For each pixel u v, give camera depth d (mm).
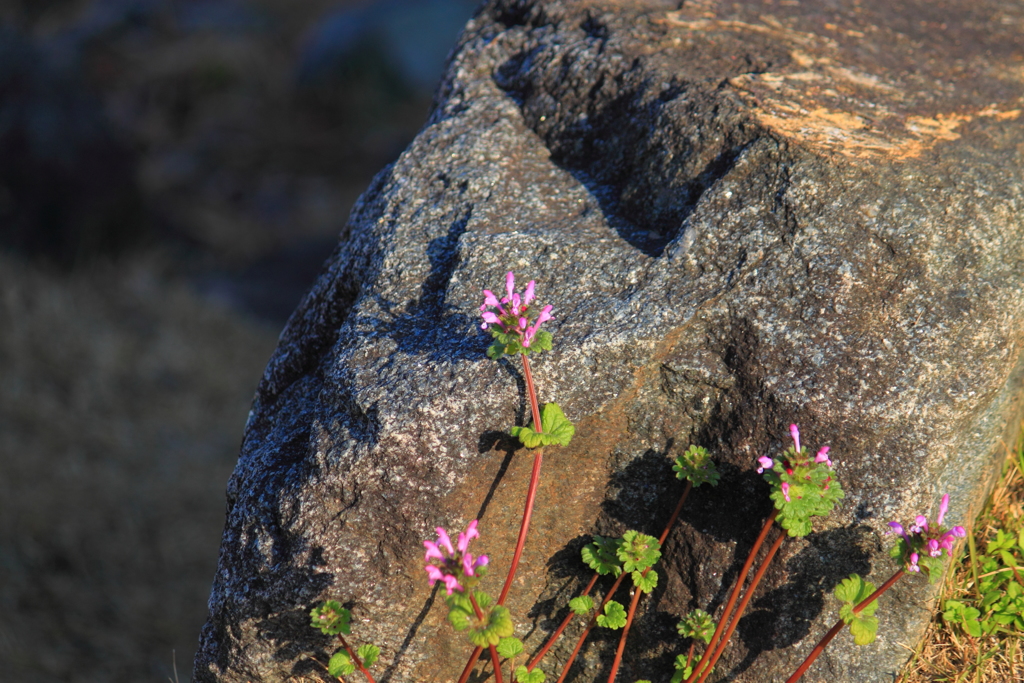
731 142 1391
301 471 1342
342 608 1309
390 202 1424
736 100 1404
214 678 1354
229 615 1339
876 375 1319
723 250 1352
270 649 1341
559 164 1449
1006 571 1386
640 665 1368
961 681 1359
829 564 1334
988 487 1399
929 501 1324
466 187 1419
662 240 1382
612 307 1340
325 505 1330
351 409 1341
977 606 1381
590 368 1332
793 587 1339
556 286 1354
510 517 1348
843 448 1321
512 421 1329
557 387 1330
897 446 1318
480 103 1479
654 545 1333
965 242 1349
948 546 1284
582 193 1423
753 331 1330
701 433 1345
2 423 2467
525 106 1473
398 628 1336
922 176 1370
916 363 1320
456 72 1510
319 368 1409
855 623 1294
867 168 1368
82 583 2094
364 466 1328
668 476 1354
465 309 1354
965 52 1519
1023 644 1371
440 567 1282
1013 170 1390
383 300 1373
